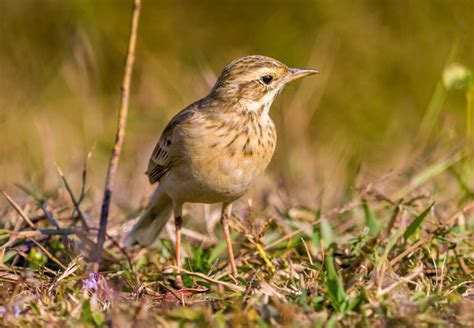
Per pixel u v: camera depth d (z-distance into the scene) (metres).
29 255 10.30
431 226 11.05
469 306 7.92
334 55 20.89
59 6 21.27
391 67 20.75
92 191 13.69
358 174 13.38
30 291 8.90
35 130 19.05
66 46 21.02
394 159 16.89
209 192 10.44
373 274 8.66
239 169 10.29
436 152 14.65
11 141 18.59
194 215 12.77
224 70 10.55
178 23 22.00
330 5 21.45
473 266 9.69
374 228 10.80
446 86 13.01
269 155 10.55
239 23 22.08
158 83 20.58
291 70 10.78
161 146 10.80
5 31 21.58
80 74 20.33
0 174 16.53
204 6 22.28
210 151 10.16
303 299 8.05
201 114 10.36
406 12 21.02
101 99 20.50
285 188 13.32
